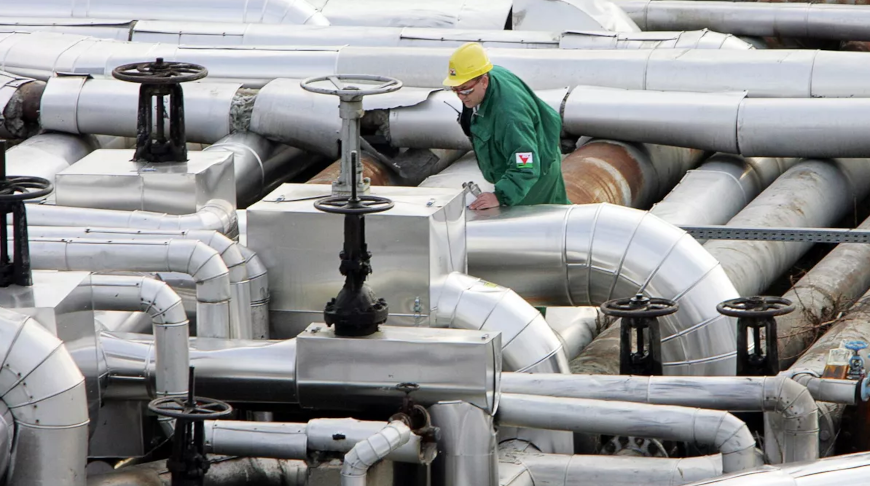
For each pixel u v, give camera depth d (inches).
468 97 999.0
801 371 846.5
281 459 750.5
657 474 787.4
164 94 967.0
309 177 1568.7
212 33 1642.5
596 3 1742.1
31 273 708.7
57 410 623.2
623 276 954.7
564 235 959.0
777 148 1385.3
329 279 852.0
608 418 736.3
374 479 705.6
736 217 1362.0
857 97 1400.1
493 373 727.1
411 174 1408.7
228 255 828.6
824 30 1787.6
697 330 944.9
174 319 732.7
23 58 1566.2
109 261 795.4
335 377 728.3
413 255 830.5
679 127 1405.0
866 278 1318.9
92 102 1414.9
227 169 1004.6
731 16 1834.4
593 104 1428.4
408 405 712.4
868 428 920.9
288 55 1508.4
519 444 847.7
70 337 684.7
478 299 858.1
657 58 1464.1
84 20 1695.4
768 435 783.7
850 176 1497.3
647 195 1454.2
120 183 943.7
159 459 845.2
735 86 1430.9
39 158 1364.4
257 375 756.6
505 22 1770.4
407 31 1625.2
